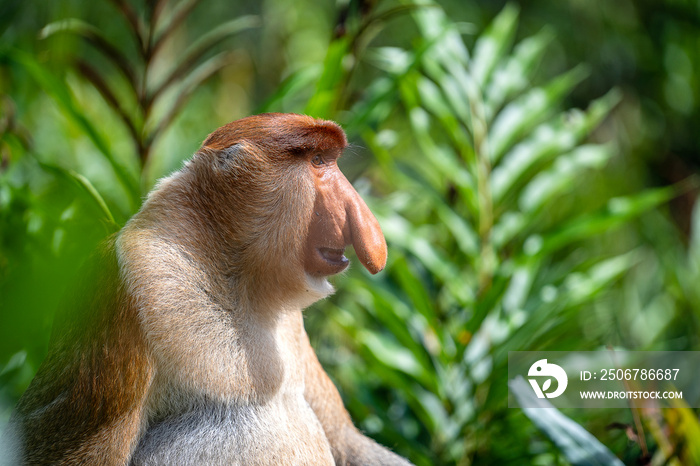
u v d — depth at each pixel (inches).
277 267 172.6
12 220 215.6
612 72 586.9
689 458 212.7
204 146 176.9
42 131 335.6
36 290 125.0
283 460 169.5
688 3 576.1
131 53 409.1
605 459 201.2
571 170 297.3
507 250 309.7
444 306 290.5
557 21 570.6
